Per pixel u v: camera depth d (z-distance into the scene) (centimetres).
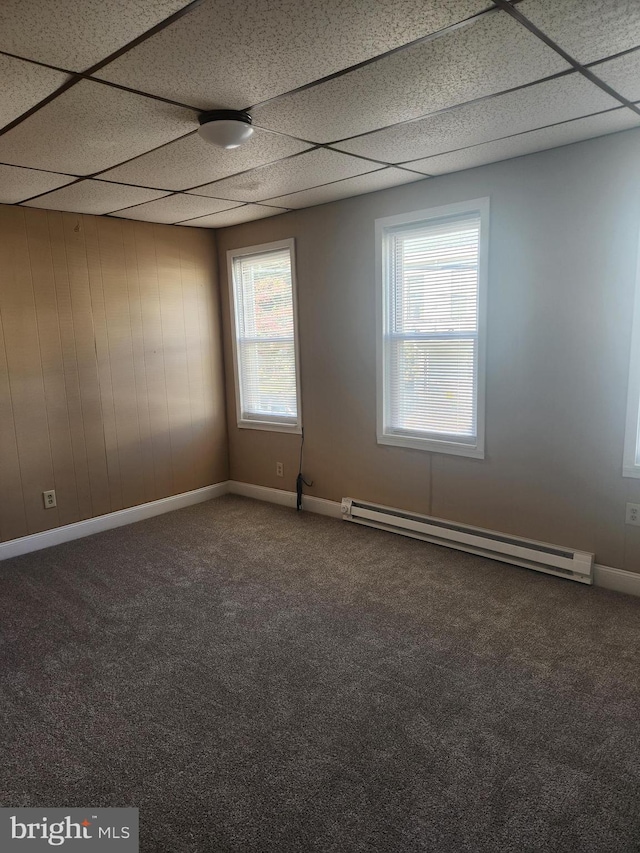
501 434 331
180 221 438
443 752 191
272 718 210
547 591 302
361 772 183
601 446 295
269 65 182
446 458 360
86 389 411
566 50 179
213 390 496
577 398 300
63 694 227
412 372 371
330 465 432
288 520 433
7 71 178
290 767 186
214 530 416
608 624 268
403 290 366
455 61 184
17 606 304
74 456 408
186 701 221
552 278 299
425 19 157
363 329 389
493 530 345
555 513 317
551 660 241
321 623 277
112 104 208
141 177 307
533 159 295
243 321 481
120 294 423
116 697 225
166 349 457
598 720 204
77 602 306
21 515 384
